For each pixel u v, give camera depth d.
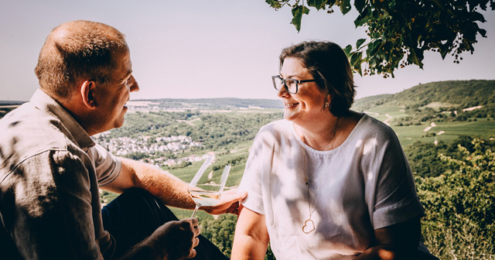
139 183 2.02
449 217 6.01
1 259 1.03
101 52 1.24
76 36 1.22
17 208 0.98
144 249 1.37
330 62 1.68
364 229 1.74
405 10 2.06
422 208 1.67
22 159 1.00
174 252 1.49
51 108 1.23
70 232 1.03
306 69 1.67
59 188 1.02
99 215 1.25
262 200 1.95
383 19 2.31
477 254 3.71
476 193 6.20
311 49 1.68
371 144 1.69
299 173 1.85
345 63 1.74
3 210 1.00
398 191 1.64
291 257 1.84
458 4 2.04
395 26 2.15
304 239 1.81
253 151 2.01
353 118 1.82
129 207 1.87
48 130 1.11
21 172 0.99
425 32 2.12
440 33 2.09
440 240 4.02
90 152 1.73
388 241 1.64
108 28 1.32
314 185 1.83
